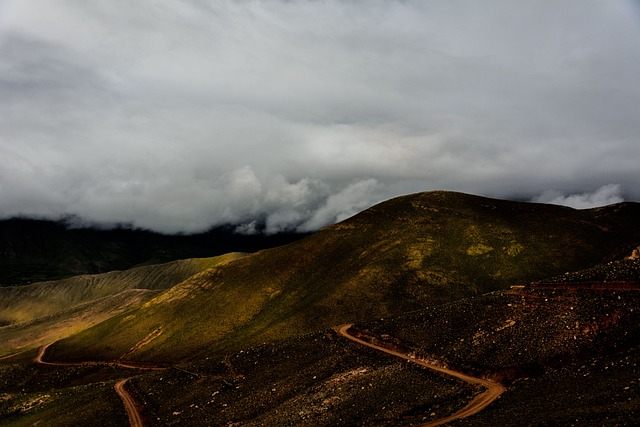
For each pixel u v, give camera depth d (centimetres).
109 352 17850
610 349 4969
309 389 6775
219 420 6700
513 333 6359
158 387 9475
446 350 6912
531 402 4119
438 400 5184
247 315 17100
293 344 9750
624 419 2986
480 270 15475
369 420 5094
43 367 17712
